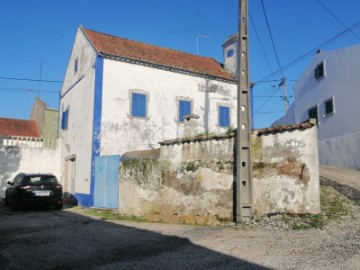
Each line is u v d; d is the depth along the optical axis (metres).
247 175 9.33
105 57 17.45
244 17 10.13
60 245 7.89
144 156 12.71
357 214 8.60
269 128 9.27
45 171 21.17
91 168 16.67
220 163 10.09
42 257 6.86
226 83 21.22
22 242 8.31
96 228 10.09
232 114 21.14
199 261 6.09
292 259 5.83
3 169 20.14
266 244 6.92
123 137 17.47
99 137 16.86
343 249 6.18
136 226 10.20
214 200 10.06
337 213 8.69
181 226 9.82
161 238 8.14
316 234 7.38
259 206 9.22
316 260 5.68
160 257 6.50
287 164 8.96
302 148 8.83
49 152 21.45
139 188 12.54
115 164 15.03
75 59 20.80
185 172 10.92
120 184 13.62
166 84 19.11
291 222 8.41
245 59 9.88
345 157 19.83
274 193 9.05
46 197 15.16
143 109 18.19
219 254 6.46
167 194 11.38
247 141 9.45
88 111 17.84
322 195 10.28
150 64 18.55
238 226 8.79
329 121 21.94
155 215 11.52
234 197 9.64
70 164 20.66
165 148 11.71
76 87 20.16
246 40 9.99
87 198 16.92
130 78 18.06
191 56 22.75
